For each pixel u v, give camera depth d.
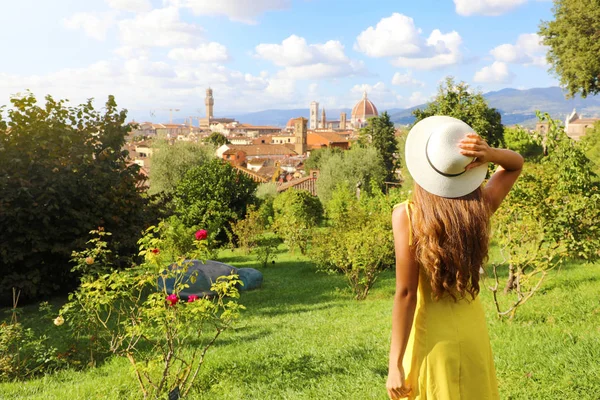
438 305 2.20
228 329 8.77
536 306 7.86
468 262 2.08
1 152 12.75
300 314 10.52
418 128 2.23
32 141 13.43
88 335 7.51
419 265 2.17
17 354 6.81
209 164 30.80
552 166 8.42
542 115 9.01
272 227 24.70
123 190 14.23
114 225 13.95
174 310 5.02
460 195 2.14
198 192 29.52
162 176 44.53
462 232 2.08
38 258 13.07
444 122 2.24
